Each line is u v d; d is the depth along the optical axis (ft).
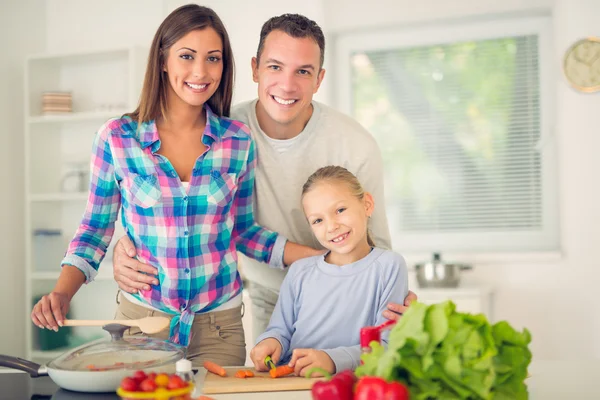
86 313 11.95
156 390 3.00
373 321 4.99
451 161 12.75
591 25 11.39
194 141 5.37
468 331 2.91
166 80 5.27
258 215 6.09
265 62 5.47
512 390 3.09
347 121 6.19
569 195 11.56
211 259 5.31
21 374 4.31
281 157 5.96
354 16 12.71
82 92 12.62
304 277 5.17
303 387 3.93
